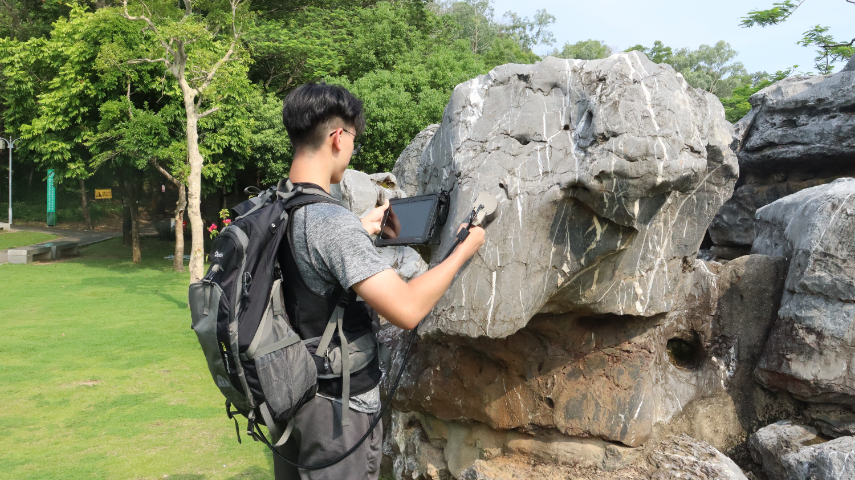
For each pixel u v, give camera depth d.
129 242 21.19
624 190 2.27
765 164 6.35
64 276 14.64
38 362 7.25
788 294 3.15
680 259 2.87
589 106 2.46
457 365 3.29
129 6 10.12
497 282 2.48
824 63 14.25
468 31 40.16
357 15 22.97
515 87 2.74
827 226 2.96
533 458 3.17
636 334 3.06
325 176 1.65
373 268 1.44
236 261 1.46
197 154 10.30
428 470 3.47
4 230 22.88
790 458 2.79
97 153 14.96
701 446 3.04
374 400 1.68
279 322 1.49
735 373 3.38
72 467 4.36
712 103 2.78
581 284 2.67
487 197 1.88
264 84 19.92
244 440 4.90
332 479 1.58
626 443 2.97
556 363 3.10
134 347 8.01
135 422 5.32
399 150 15.55
